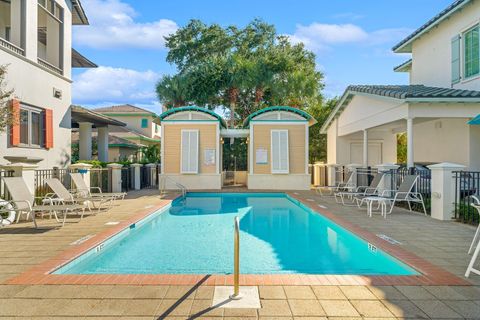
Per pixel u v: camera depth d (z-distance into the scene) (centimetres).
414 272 485
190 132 1786
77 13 1493
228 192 1647
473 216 816
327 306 362
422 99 1085
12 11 1102
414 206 1051
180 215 1115
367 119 1468
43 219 871
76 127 2197
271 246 729
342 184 1480
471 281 430
